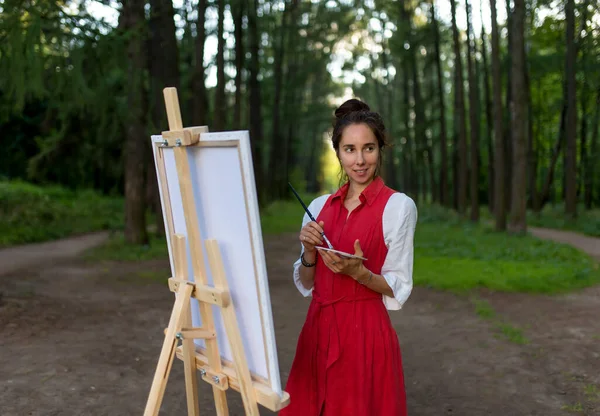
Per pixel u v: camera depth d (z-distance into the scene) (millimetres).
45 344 5215
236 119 17688
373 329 2129
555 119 29297
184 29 16125
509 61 21203
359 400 2102
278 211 24000
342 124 2143
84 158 21719
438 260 10570
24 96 7047
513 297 7723
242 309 1871
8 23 6312
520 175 15148
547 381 4484
